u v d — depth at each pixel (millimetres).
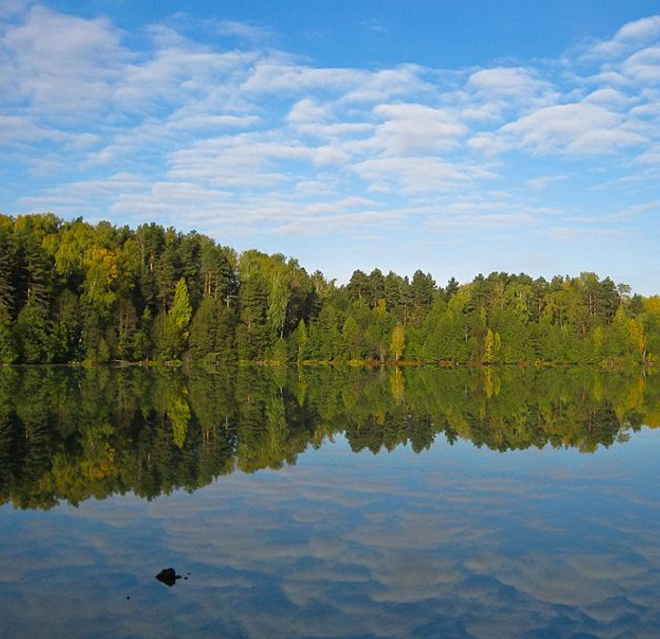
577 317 124000
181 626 11000
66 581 12875
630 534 16078
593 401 48469
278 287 106062
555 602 12070
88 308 82812
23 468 22781
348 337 108188
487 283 130625
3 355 72875
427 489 20422
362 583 12875
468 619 11359
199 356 93625
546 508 18375
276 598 12125
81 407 39375
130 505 18234
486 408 42844
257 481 21234
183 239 121188
